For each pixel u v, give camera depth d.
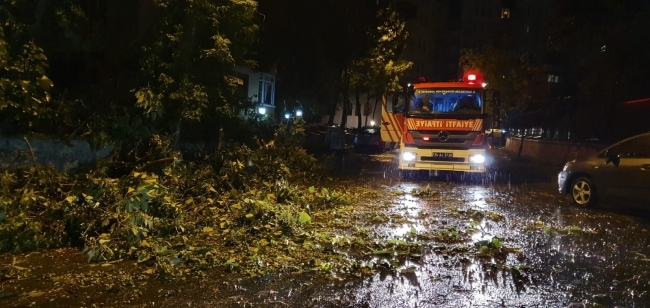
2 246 7.05
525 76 41.50
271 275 6.29
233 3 12.68
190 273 6.34
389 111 16.56
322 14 31.84
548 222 9.85
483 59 43.91
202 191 10.17
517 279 6.25
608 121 22.11
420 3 76.12
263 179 11.89
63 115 11.26
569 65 39.03
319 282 6.06
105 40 15.34
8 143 10.06
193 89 12.40
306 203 10.40
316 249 7.36
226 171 11.16
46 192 8.82
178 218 8.16
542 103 35.06
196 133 15.75
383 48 36.81
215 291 5.74
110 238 7.18
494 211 10.91
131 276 6.20
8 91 9.64
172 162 10.46
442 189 14.52
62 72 15.00
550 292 5.82
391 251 7.33
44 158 10.62
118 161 11.20
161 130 12.91
